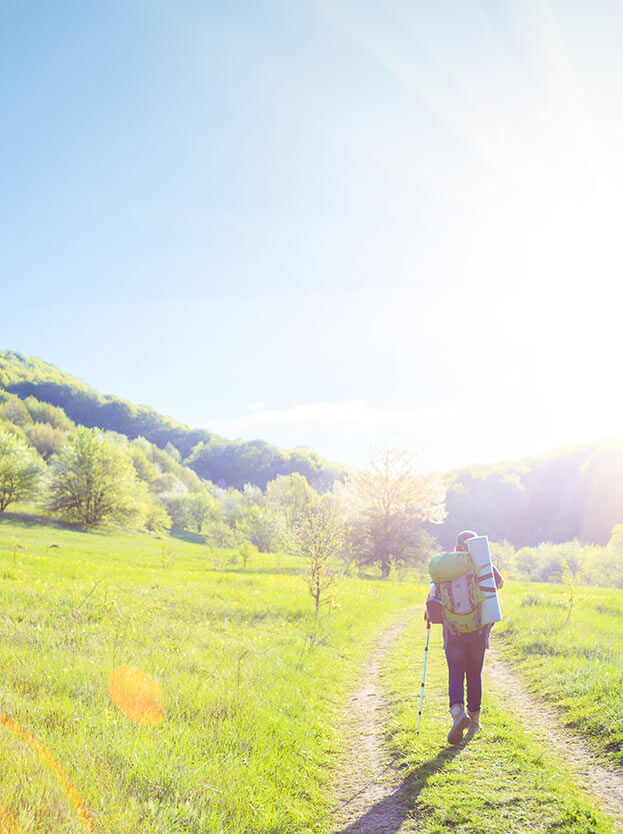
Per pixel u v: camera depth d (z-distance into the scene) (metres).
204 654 8.93
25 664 6.39
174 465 162.75
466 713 5.53
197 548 62.34
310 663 9.59
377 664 10.68
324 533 15.66
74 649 7.78
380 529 47.62
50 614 10.47
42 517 66.81
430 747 5.61
